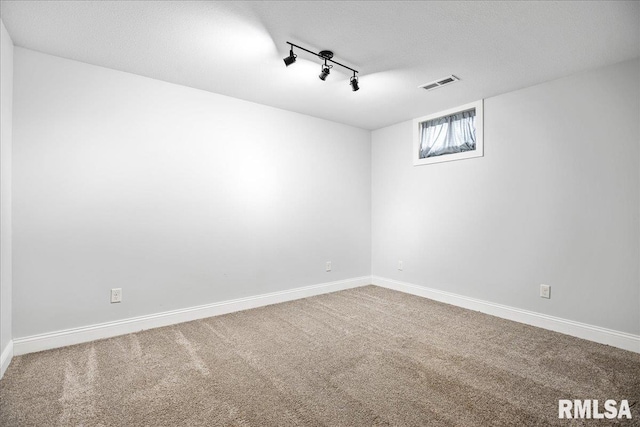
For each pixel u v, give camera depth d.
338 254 4.54
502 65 2.76
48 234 2.57
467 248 3.72
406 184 4.42
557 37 2.32
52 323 2.59
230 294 3.54
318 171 4.31
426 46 2.47
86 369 2.23
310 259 4.23
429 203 4.13
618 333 2.62
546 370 2.23
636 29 2.20
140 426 1.66
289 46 2.47
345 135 4.61
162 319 3.09
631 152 2.58
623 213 2.62
